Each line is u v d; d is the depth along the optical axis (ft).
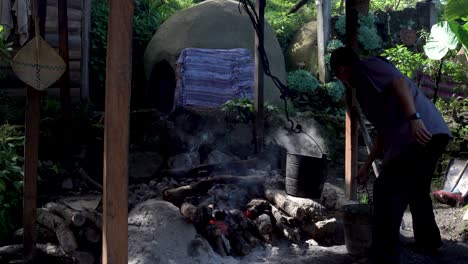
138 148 22.84
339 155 27.35
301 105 33.71
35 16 13.99
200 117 24.66
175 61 29.96
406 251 15.81
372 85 13.66
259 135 23.38
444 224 18.44
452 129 25.13
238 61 28.86
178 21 31.48
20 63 14.05
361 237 15.34
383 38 39.40
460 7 22.74
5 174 18.13
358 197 21.22
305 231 17.08
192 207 15.67
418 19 40.04
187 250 15.08
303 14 41.88
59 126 22.62
